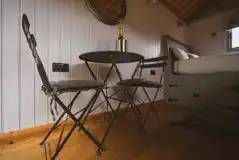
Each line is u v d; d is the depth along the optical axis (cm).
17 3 110
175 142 95
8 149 90
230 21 284
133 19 227
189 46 342
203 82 160
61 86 72
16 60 109
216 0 281
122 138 105
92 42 166
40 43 123
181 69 198
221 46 306
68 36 143
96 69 170
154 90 265
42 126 120
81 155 82
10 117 107
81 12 155
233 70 136
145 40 251
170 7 303
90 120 154
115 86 193
